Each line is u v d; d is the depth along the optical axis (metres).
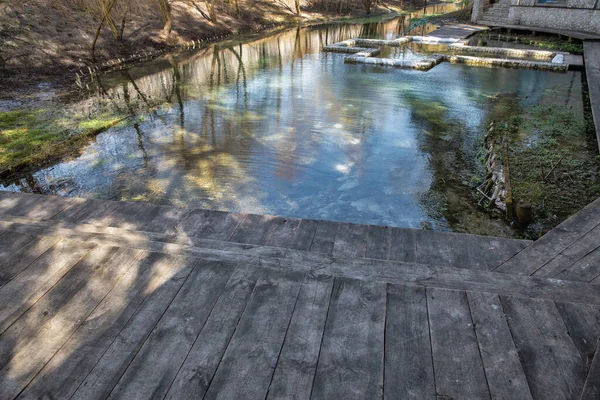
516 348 2.04
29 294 2.44
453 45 14.34
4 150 6.12
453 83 9.99
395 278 2.50
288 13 21.86
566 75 10.59
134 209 3.30
